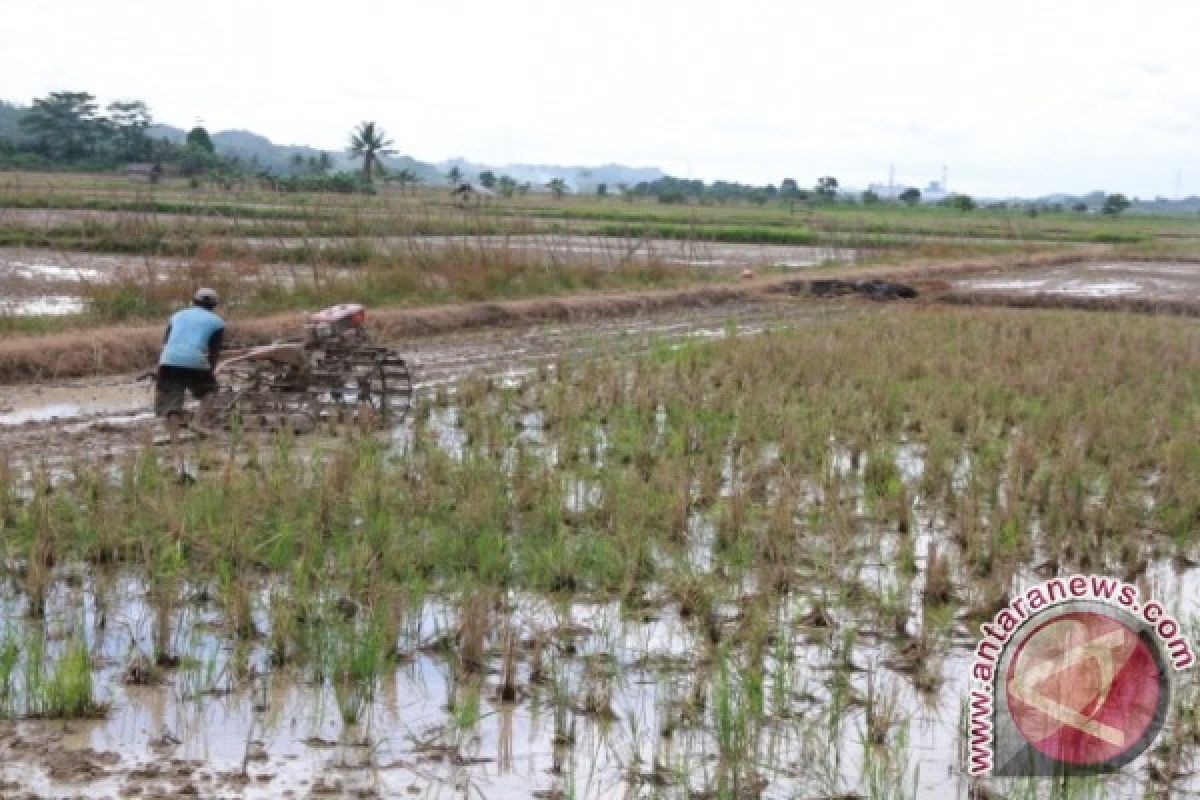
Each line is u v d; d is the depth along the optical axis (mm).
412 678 6406
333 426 11406
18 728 5680
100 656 6465
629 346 17500
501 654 6684
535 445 11242
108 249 26094
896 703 6289
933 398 13297
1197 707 6168
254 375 11383
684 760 5613
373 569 7523
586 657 6703
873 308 24000
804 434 11375
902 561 8250
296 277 19109
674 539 8641
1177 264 39094
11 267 22625
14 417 11719
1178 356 17047
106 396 12883
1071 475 10133
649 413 12312
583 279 23406
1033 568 8328
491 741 5777
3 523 8102
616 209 65125
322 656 6410
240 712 5930
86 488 8828
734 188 146750
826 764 5641
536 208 61156
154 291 16734
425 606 7328
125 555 7793
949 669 6750
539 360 16000
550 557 7734
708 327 20375
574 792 5297
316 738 5707
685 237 42656
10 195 41062
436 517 8594
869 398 13445
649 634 7051
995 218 81500
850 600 7684
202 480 9008
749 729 5867
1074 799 5348
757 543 8547
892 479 9961
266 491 8672
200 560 7688
